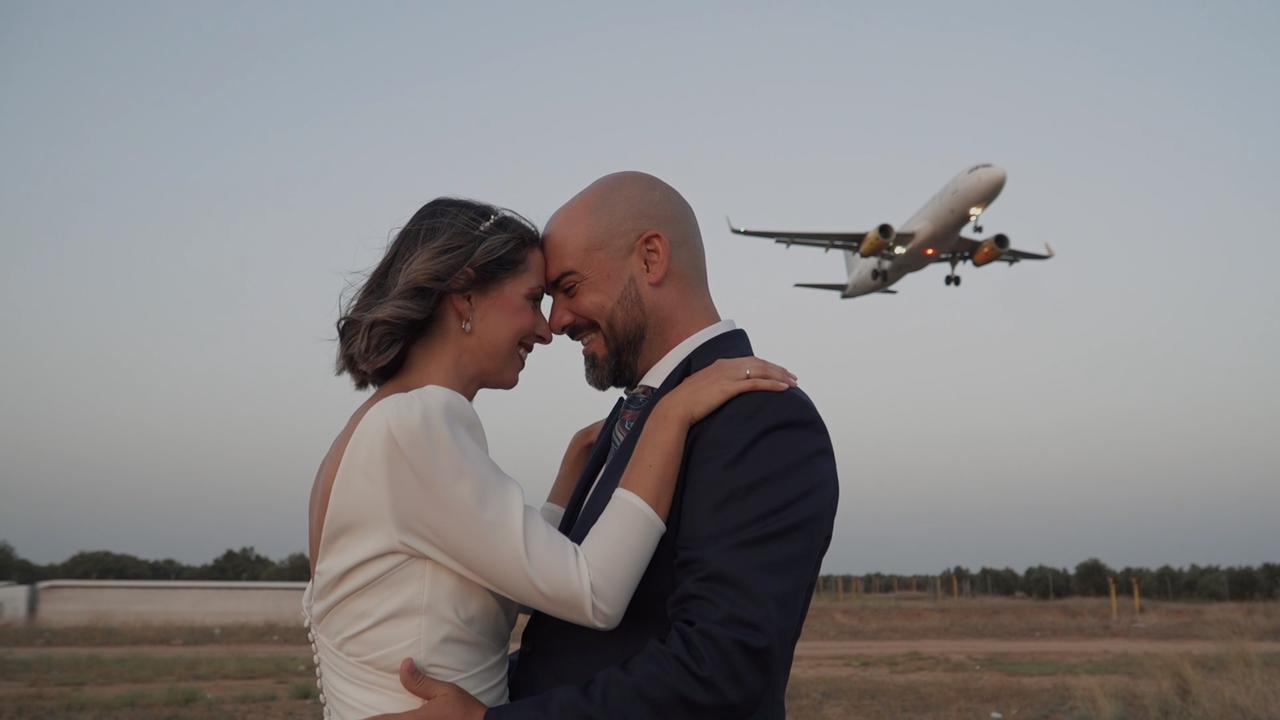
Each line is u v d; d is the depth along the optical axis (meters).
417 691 1.60
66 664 17.62
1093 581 54.78
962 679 16.11
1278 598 42.25
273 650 22.58
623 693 1.53
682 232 2.06
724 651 1.51
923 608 42.44
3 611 28.95
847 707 12.79
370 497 1.65
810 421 1.75
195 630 27.55
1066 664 18.62
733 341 2.04
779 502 1.65
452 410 1.68
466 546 1.61
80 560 48.44
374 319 1.77
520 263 1.91
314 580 1.77
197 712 11.53
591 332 2.06
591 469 2.18
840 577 63.31
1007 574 59.16
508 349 1.89
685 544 1.68
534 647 1.90
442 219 1.88
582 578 1.59
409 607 1.66
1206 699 10.96
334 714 1.73
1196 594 50.41
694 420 1.74
